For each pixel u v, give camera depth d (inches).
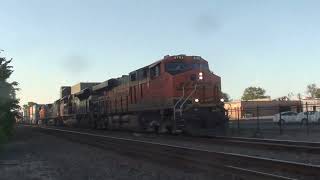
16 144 1346.0
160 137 1264.8
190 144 1031.6
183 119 1229.1
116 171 664.4
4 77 1413.6
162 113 1331.2
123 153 927.7
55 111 3420.3
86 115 2354.8
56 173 675.4
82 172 668.7
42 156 952.9
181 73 1275.8
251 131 1461.6
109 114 1909.4
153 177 591.8
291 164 580.7
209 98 1270.9
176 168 676.1
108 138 1294.3
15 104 1487.5
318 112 1926.7
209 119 1243.2
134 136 1376.7
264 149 873.5
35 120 4771.2
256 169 607.2
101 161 805.2
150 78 1416.1
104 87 1985.7
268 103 4323.3
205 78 1280.8
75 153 981.2
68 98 2888.8
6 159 915.4
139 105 1520.7
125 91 1675.7
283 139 1131.3
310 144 904.9
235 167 607.5
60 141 1408.7
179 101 1254.9
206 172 616.4
